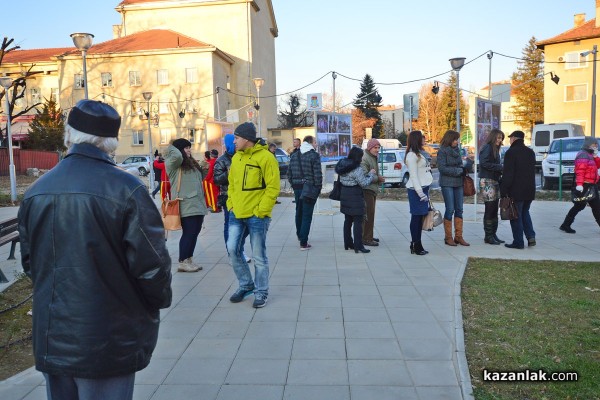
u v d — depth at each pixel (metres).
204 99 42.41
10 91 48.47
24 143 40.28
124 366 2.23
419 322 5.02
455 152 8.71
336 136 13.98
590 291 5.93
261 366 4.10
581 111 42.88
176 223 6.97
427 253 8.17
